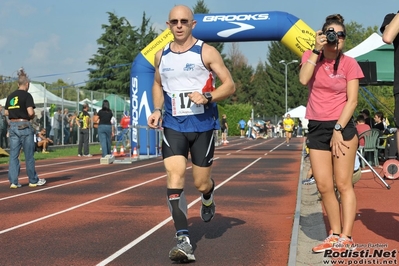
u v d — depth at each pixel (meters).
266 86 90.75
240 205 8.88
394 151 13.99
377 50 16.84
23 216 8.06
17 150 11.45
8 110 11.46
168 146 5.57
